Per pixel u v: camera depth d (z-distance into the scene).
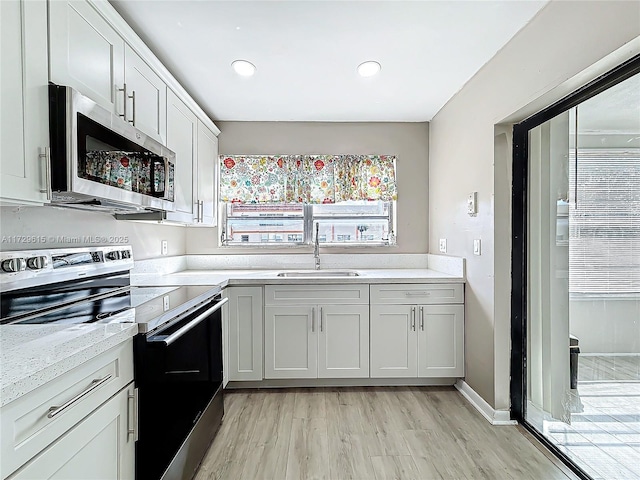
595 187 1.76
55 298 1.66
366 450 2.08
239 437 2.21
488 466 1.94
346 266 3.56
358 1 1.81
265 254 3.56
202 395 2.01
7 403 0.78
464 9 1.87
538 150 2.21
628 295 1.57
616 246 1.63
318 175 3.57
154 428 1.41
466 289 2.81
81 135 1.36
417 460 1.99
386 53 2.30
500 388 2.39
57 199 1.53
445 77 2.64
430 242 3.58
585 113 1.81
